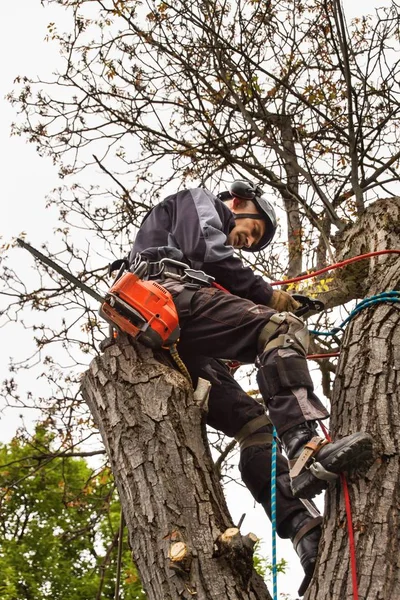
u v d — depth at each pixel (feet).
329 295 16.60
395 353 11.59
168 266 12.19
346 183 20.22
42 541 46.24
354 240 16.88
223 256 12.17
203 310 11.83
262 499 12.41
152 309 11.48
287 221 21.11
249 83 20.98
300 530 11.34
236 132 20.94
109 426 11.07
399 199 17.24
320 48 21.38
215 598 9.26
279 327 11.46
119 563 13.73
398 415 10.62
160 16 21.65
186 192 13.05
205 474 10.45
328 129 20.81
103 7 22.54
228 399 13.04
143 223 13.35
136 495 10.27
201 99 21.67
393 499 9.71
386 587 8.91
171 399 10.98
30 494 45.85
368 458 9.96
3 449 44.70
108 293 11.53
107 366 11.65
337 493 10.13
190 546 9.67
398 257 15.01
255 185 14.52
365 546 9.36
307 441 10.53
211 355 12.06
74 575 46.29
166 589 9.45
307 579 10.98
